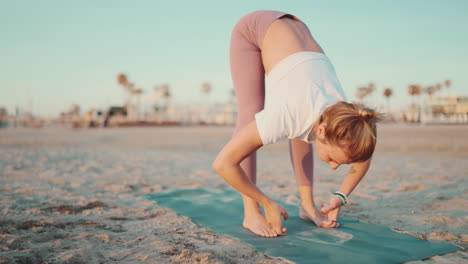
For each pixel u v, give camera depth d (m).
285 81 1.54
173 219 2.12
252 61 1.92
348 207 2.42
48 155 6.32
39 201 2.52
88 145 9.50
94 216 2.15
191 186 3.28
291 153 2.11
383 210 2.30
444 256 1.49
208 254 1.48
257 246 1.62
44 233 1.77
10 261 1.39
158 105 43.50
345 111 1.37
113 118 41.78
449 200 2.48
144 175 4.05
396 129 17.56
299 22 1.88
